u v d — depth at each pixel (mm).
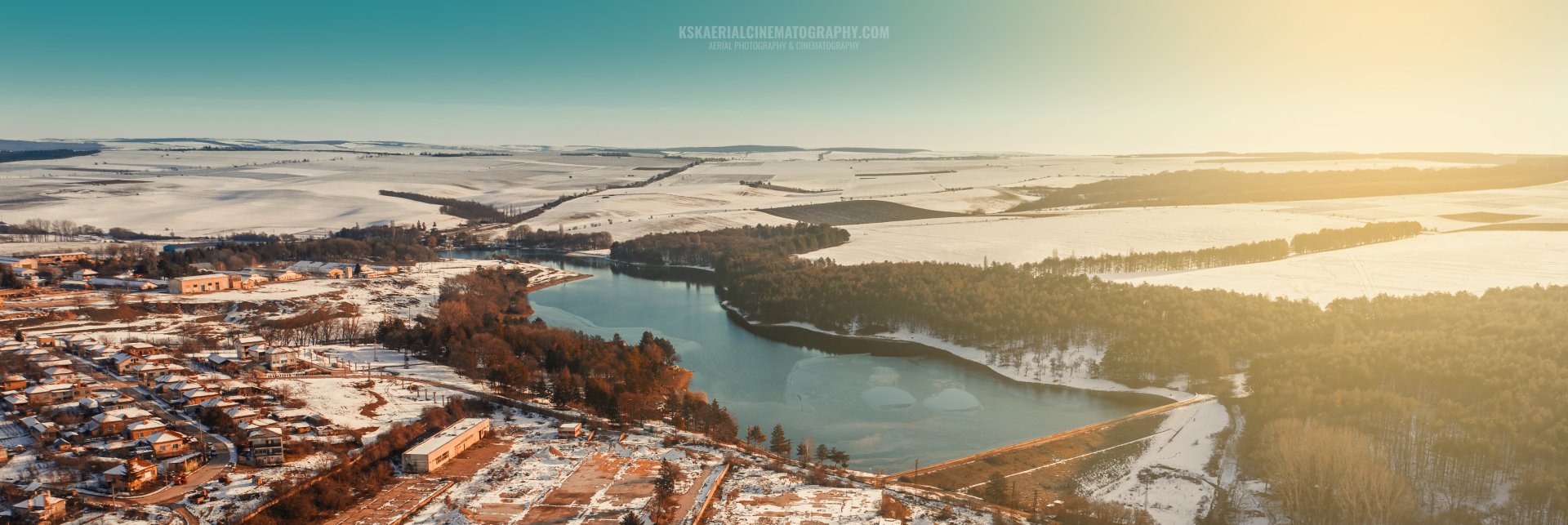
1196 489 133625
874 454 153625
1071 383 193125
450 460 146000
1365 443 128250
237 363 194125
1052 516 125500
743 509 127250
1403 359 161250
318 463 139125
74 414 154250
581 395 181250
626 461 146250
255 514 119688
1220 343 196625
